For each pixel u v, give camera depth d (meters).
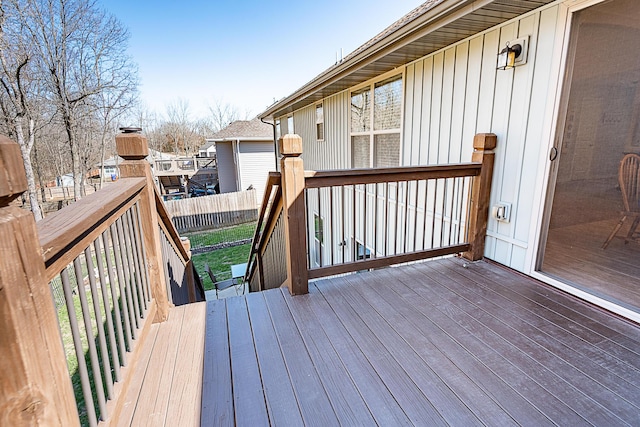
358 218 6.11
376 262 2.61
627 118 2.16
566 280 2.41
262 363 1.66
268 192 2.76
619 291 2.22
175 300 2.71
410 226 4.57
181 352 1.70
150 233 1.90
